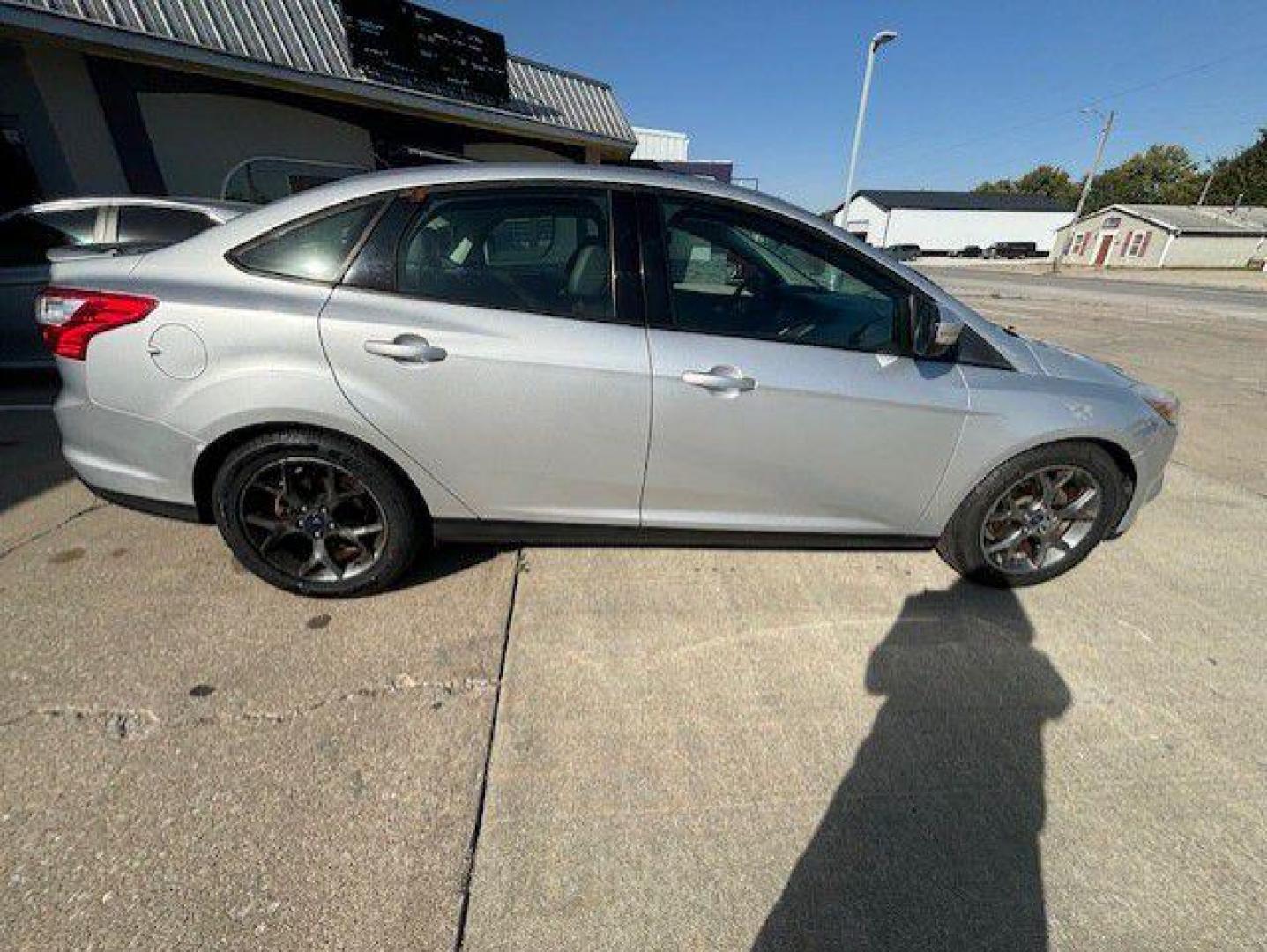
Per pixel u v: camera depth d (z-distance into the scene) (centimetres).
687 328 203
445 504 214
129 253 208
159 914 126
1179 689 199
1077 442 232
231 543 215
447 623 218
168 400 193
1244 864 144
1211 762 171
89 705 176
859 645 216
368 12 829
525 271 200
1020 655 213
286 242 196
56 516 281
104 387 195
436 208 197
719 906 133
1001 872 142
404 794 154
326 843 142
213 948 121
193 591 229
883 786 162
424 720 176
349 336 188
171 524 276
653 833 147
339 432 198
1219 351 862
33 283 437
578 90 1222
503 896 132
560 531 223
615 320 200
